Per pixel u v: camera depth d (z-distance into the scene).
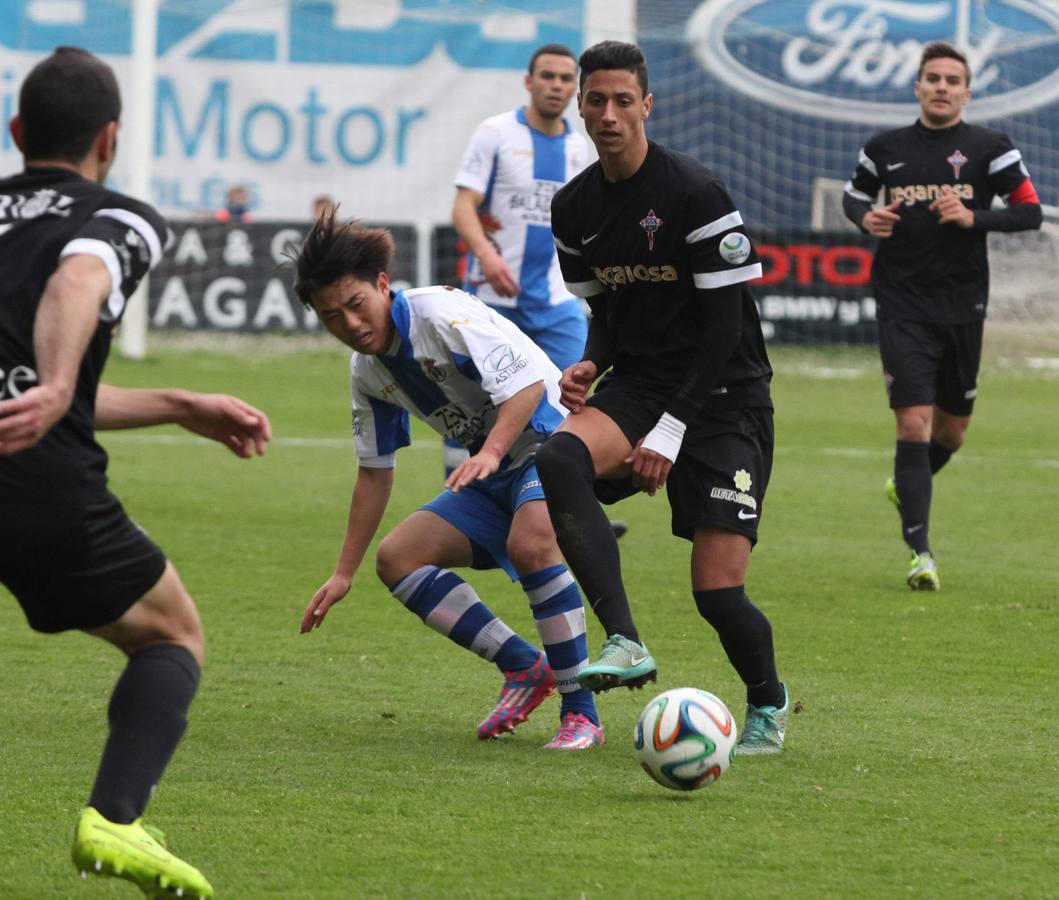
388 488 17.27
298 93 73.62
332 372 63.16
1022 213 27.94
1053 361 69.75
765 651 16.12
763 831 13.23
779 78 77.75
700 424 16.16
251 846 12.72
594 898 11.50
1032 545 30.77
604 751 16.38
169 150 73.12
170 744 11.16
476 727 17.36
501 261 28.58
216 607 23.78
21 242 10.71
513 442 16.05
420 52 74.00
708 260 15.58
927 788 14.72
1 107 72.69
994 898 11.57
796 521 33.44
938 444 30.22
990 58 77.06
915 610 24.22
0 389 10.54
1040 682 19.59
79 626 11.27
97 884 11.84
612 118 15.45
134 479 37.03
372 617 23.41
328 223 15.95
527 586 16.73
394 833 13.12
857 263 67.25
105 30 72.69
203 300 67.06
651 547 30.30
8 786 14.45
